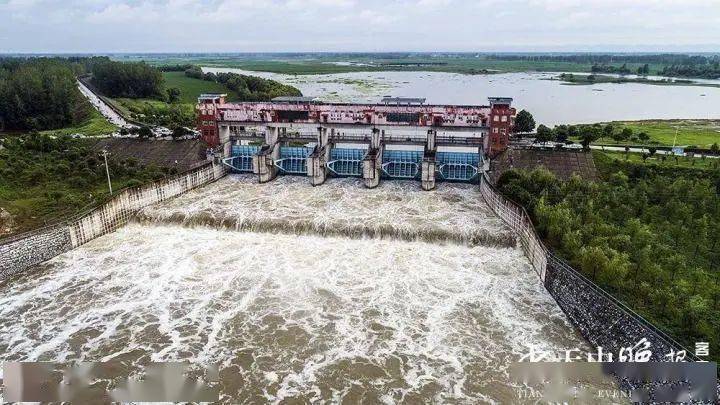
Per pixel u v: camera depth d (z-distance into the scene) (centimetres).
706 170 9031
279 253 7238
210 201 9006
